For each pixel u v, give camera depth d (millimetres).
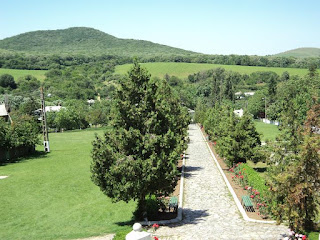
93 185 26312
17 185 27016
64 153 44812
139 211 16547
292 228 12625
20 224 18000
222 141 28938
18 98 103188
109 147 15453
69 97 125375
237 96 130625
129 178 14586
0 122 40562
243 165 24750
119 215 18594
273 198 13023
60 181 28031
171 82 147125
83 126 93375
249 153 27281
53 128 87688
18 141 40938
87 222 17703
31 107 86562
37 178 29500
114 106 16297
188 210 17984
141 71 16484
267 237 13172
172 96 31109
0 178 29969
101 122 92750
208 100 122312
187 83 155250
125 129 15969
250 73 158375
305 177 12188
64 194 23906
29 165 36438
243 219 15945
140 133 15867
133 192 14898
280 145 14281
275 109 85062
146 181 14797
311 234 12367
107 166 15055
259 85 144875
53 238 15312
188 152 42688
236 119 28766
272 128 71750
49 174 31172
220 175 27266
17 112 71562
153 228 14781
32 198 23109
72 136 67500
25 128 44281
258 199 17703
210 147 47250
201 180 25469
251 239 13008
